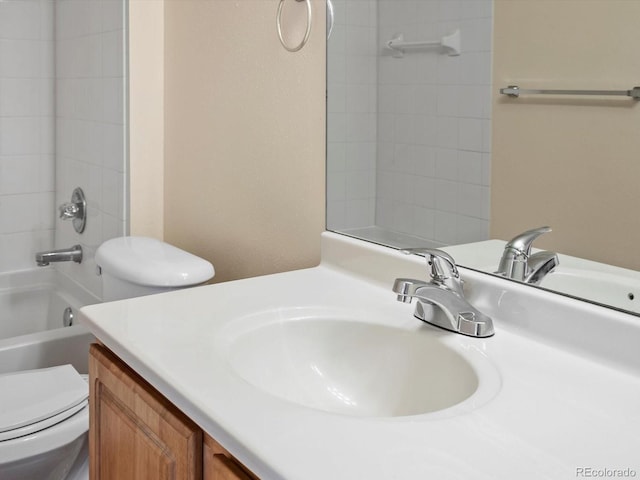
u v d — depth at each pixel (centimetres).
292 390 115
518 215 113
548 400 87
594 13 99
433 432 78
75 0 234
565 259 106
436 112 127
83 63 233
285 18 165
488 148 118
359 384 117
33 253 253
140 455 107
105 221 229
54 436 158
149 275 174
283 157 171
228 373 95
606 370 97
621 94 97
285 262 174
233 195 190
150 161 221
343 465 71
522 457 73
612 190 99
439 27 125
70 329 217
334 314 122
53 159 252
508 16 112
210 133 198
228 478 85
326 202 155
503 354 102
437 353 108
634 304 97
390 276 135
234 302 126
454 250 126
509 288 112
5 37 239
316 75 158
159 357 100
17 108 243
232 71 186
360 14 142
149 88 218
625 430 80
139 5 212
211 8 192
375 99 140
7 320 249
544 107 108
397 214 137
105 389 117
